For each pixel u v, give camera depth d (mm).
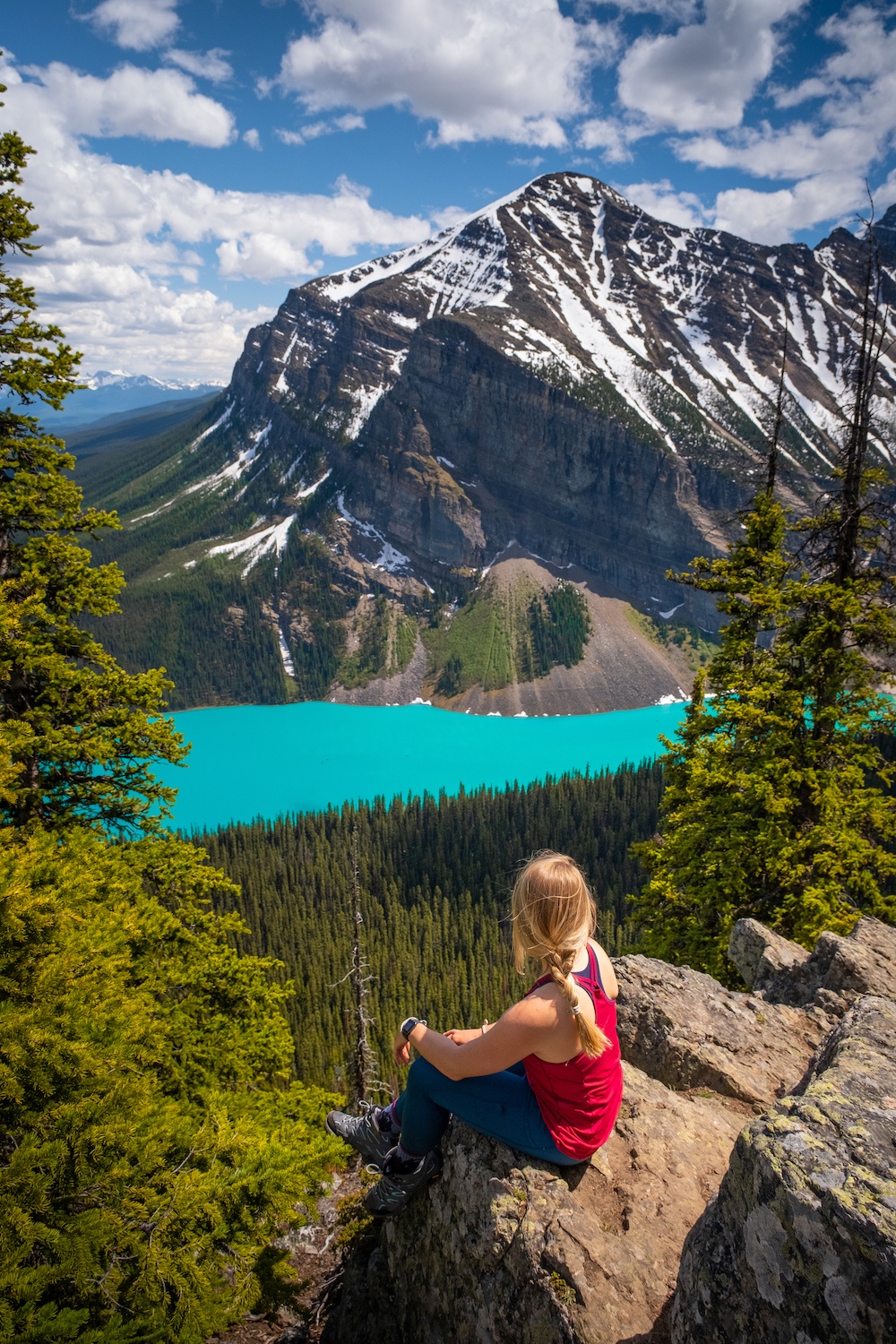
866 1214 2963
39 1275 5047
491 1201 4570
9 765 8148
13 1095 5621
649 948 18922
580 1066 4219
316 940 110312
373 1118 5473
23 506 14805
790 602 17922
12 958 6402
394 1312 5441
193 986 14195
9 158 14258
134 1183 6008
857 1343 2828
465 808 161750
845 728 18156
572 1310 3902
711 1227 3656
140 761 15781
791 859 17094
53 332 14977
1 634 12227
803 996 9312
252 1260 6438
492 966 104938
